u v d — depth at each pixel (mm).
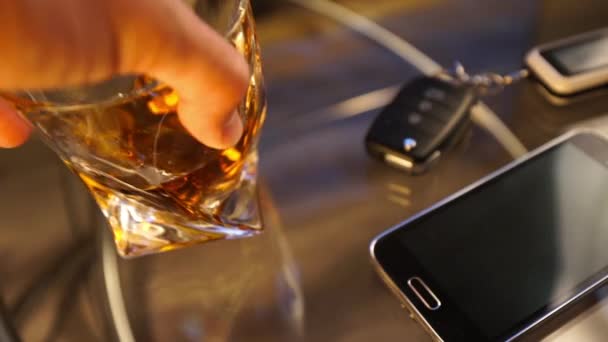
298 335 332
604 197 349
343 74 418
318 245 355
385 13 450
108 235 364
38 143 396
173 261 354
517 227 343
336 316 335
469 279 330
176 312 341
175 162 295
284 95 410
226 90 235
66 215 374
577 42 399
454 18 442
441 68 416
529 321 317
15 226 373
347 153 383
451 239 340
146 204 321
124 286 350
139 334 336
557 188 352
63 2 207
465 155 376
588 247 335
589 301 329
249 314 338
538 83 400
